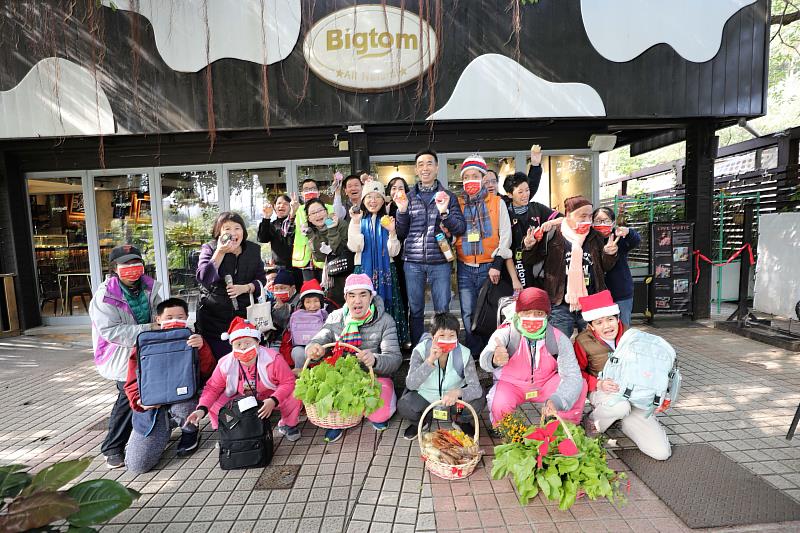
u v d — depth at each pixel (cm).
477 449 261
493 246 386
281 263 474
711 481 247
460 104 532
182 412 297
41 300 704
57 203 688
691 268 617
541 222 404
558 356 293
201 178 673
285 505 240
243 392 305
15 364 520
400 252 430
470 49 526
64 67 530
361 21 514
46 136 543
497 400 295
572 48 529
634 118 553
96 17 518
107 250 694
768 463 264
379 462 281
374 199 400
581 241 361
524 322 285
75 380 463
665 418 325
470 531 215
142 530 223
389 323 339
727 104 547
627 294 425
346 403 286
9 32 529
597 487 214
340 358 310
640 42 531
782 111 1487
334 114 533
